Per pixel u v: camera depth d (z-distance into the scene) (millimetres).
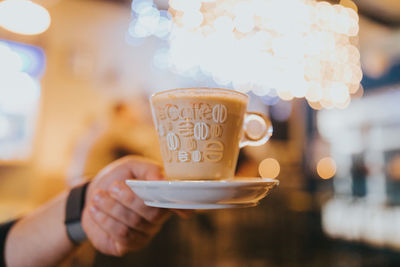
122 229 698
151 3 3746
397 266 3102
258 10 3395
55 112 3551
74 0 3689
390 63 5672
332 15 3877
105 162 2373
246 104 668
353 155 5926
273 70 4148
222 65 3840
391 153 5668
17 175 3324
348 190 5504
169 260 2486
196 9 3264
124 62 3980
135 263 2264
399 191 5238
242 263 3051
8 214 2879
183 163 605
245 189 516
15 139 3309
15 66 3299
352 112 5984
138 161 809
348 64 4707
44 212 847
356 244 3574
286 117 5574
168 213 731
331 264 3139
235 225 3438
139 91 4059
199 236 2922
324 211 4145
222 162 610
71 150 3551
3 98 3234
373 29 5090
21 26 3186
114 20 3930
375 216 4309
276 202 3846
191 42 3600
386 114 5734
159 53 4176
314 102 4809
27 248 792
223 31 3467
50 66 3533
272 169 5082
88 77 3752
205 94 602
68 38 3662
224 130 610
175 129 612
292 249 3496
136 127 2844
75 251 836
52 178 3486
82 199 790
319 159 5750
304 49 4055
